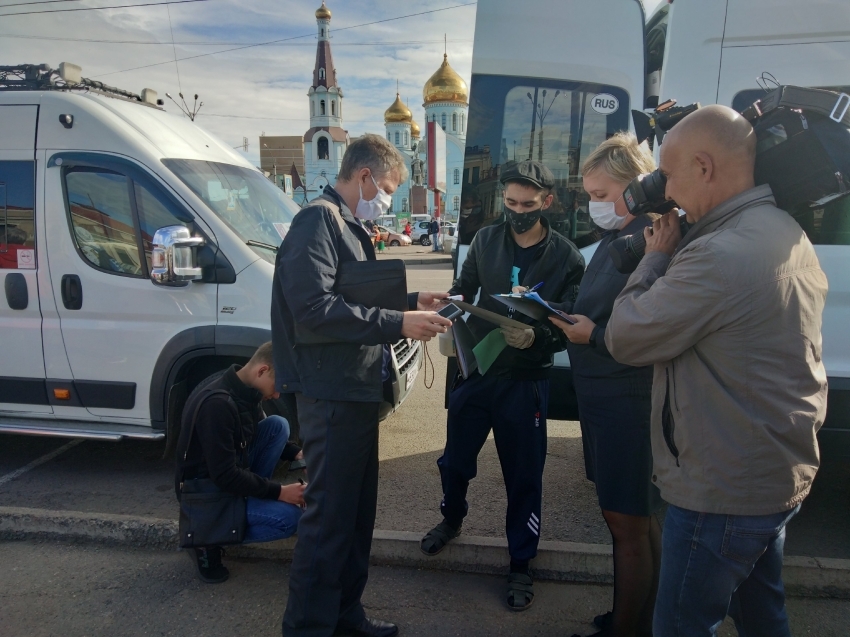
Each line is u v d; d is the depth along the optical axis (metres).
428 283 14.69
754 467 1.55
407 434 4.79
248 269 3.61
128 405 3.78
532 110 3.62
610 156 2.23
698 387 1.60
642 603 2.27
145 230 3.69
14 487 3.91
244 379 2.84
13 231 3.81
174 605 2.72
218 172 4.11
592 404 2.23
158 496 3.80
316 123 59.12
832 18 3.16
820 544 3.35
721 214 1.61
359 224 2.31
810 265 1.57
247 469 2.92
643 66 3.52
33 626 2.56
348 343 2.22
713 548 1.61
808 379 1.55
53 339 3.80
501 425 2.73
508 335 2.48
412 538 3.06
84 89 4.08
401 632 2.56
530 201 2.52
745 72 3.25
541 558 2.96
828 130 1.52
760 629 1.88
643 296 1.67
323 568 2.27
